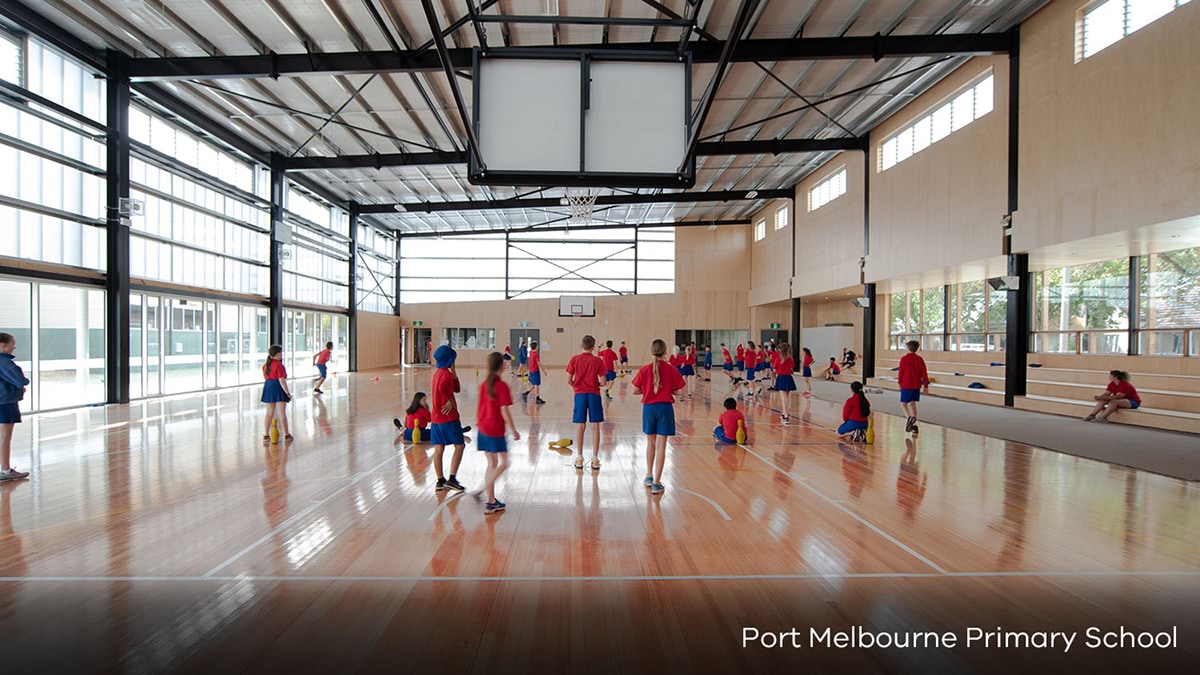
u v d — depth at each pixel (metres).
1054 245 9.17
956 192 11.54
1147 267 9.98
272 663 2.23
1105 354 10.71
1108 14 8.23
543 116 6.20
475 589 2.90
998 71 10.32
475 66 6.19
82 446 6.85
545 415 9.91
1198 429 7.64
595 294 27.25
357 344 22.56
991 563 3.27
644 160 6.24
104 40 9.64
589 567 3.19
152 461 6.05
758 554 3.40
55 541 3.59
